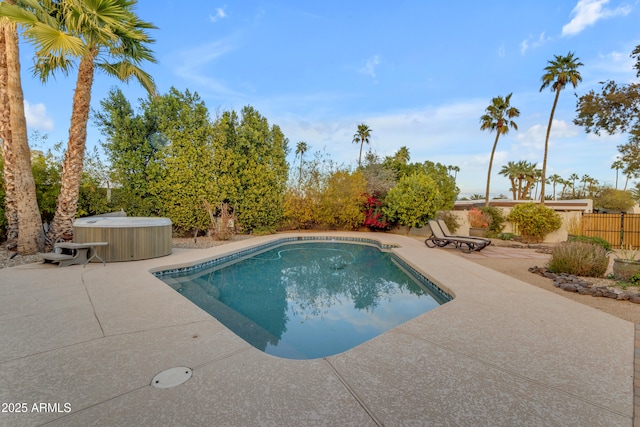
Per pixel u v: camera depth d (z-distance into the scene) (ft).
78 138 23.80
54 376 7.04
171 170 35.65
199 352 8.38
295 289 20.11
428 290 19.54
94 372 7.23
